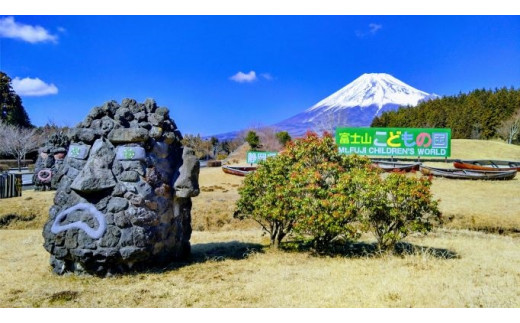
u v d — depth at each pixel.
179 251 8.55
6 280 6.95
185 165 8.13
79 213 7.04
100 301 5.88
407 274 7.10
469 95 76.19
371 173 9.72
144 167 7.43
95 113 7.68
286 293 6.23
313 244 10.09
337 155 10.82
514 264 8.12
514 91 67.81
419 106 80.19
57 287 6.50
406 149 28.53
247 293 6.22
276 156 10.67
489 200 18.31
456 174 24.11
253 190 10.10
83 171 7.12
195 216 16.25
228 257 9.12
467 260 8.48
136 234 7.04
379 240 9.41
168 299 5.98
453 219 15.54
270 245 10.40
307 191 9.23
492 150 43.88
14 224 15.20
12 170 39.94
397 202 8.98
